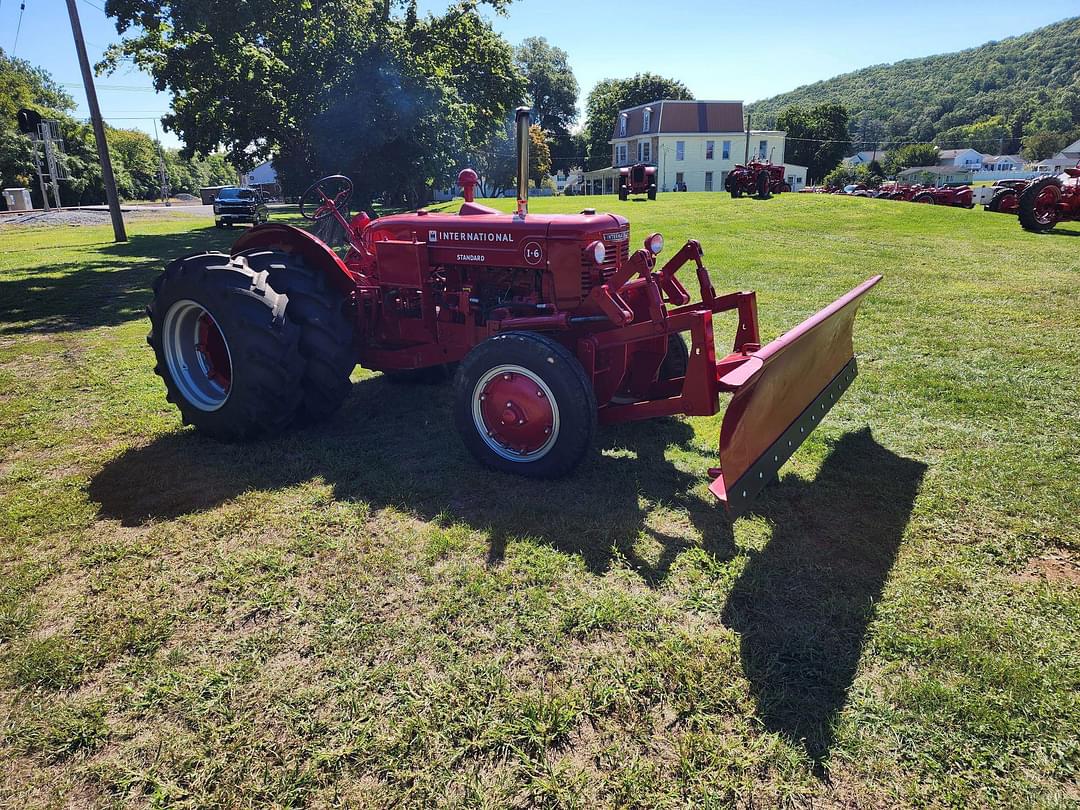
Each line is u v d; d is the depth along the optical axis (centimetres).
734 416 268
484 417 371
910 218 1717
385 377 570
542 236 374
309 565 288
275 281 418
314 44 1706
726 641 240
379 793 185
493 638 243
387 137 1753
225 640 244
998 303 764
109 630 249
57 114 5744
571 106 7319
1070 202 1413
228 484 362
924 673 226
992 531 311
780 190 2673
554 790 185
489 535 309
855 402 474
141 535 313
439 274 424
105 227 2405
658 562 288
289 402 405
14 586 274
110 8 1630
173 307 416
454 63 2083
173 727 208
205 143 1841
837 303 353
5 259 1363
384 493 349
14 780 191
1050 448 394
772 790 186
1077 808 179
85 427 445
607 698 215
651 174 2430
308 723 207
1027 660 231
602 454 397
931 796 184
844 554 294
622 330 352
